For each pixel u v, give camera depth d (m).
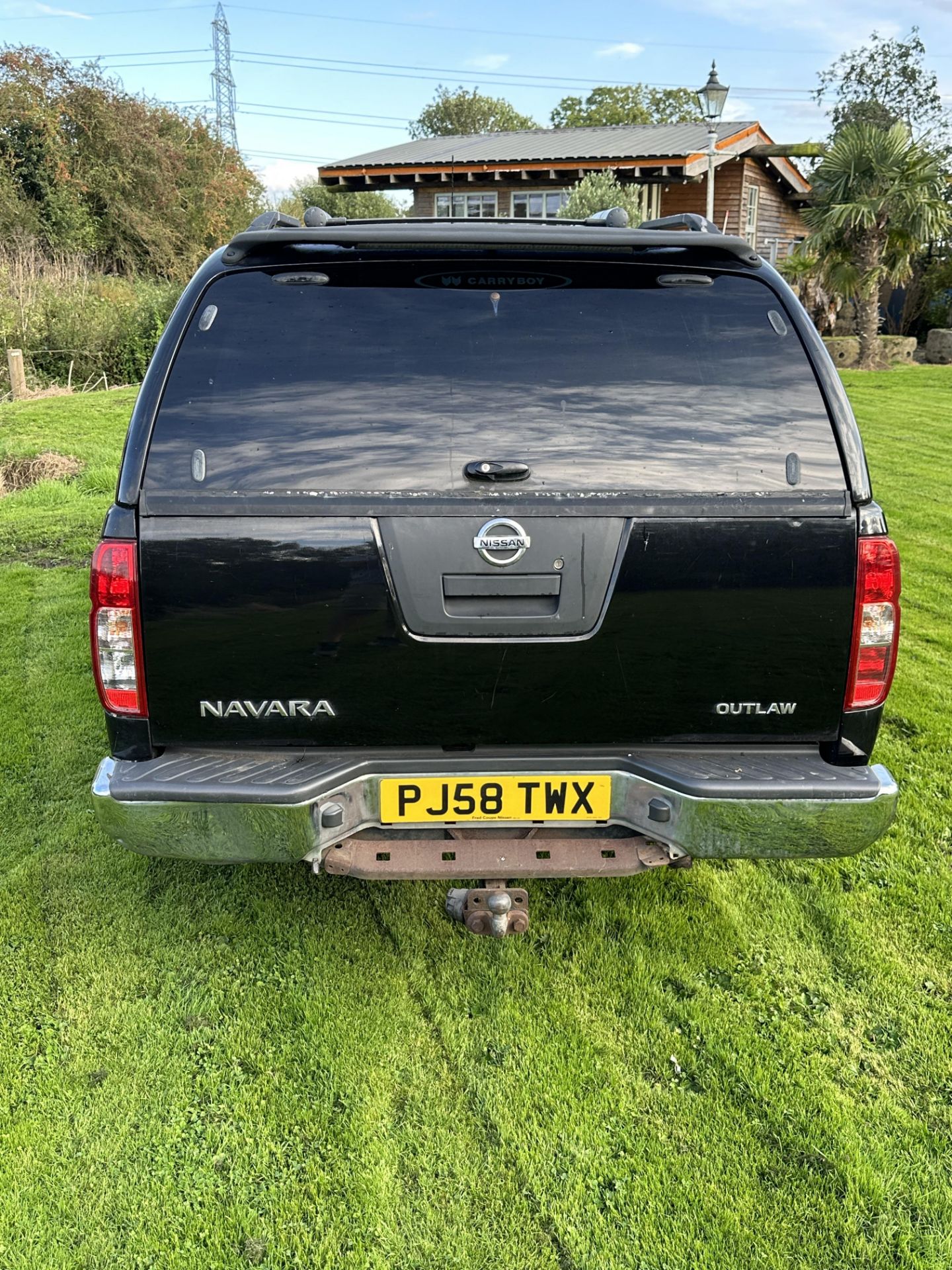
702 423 2.13
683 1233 1.95
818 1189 2.04
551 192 21.94
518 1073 2.34
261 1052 2.40
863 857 3.27
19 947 2.77
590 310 2.20
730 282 2.24
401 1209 2.00
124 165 26.52
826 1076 2.33
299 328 2.17
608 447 2.11
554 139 23.44
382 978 2.67
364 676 2.13
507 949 2.80
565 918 2.95
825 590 2.12
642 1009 2.55
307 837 2.13
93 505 8.08
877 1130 2.18
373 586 2.07
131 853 3.24
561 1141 2.15
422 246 2.17
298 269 2.21
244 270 2.20
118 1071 2.33
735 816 2.15
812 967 2.73
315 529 2.05
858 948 2.80
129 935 2.83
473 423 2.11
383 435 2.10
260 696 2.14
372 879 2.31
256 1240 1.93
